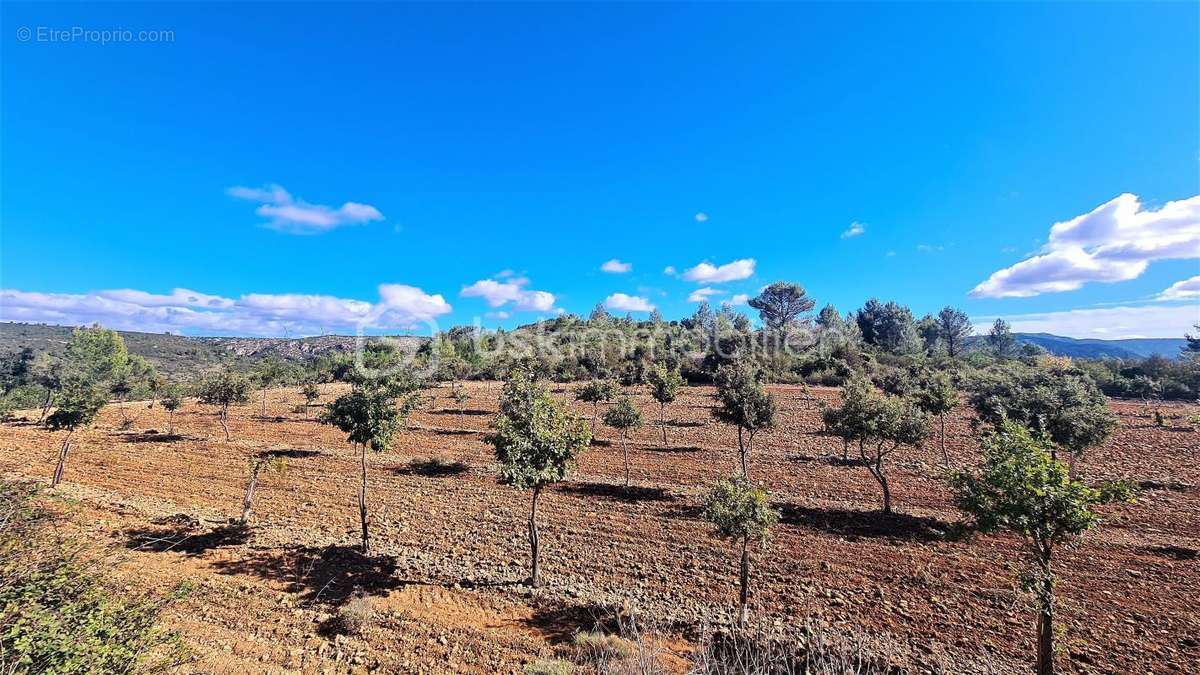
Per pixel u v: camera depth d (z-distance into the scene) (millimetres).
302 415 40188
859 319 89438
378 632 10164
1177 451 24141
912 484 20016
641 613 10844
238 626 10234
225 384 31453
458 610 11039
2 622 4816
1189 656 9180
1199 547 13531
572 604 11258
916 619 10469
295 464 23984
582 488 19953
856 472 21953
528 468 11992
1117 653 9297
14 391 49406
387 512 17234
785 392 50594
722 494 11031
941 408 24984
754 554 13641
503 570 12906
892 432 16469
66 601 5438
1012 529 7949
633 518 16562
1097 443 16781
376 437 14383
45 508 7367
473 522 16281
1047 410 17562
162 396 38375
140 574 12195
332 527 15812
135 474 21891
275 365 53312
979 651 9406
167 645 6238
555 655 9438
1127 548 13570
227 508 17516
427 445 28609
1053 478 7664
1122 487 7434
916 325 87688
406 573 12703
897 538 14555
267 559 13445
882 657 9297
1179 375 49000
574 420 13562
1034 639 9727
